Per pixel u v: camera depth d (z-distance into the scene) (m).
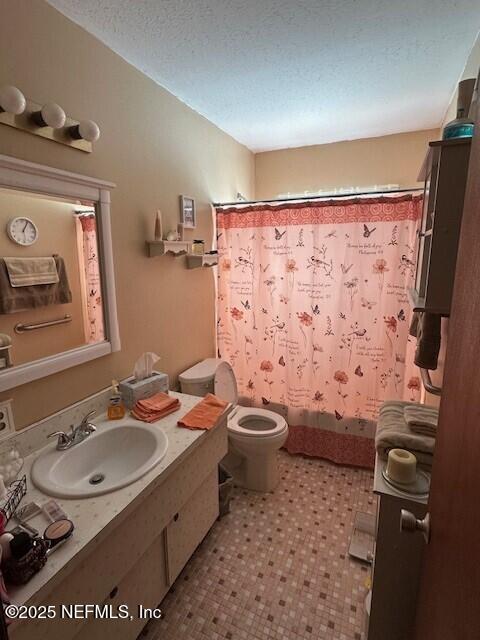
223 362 2.41
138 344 1.84
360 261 2.26
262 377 2.66
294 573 1.66
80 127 1.33
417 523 0.84
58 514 1.02
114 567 1.08
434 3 1.27
